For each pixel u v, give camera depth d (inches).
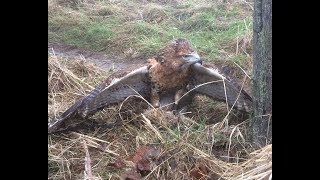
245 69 81.4
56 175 56.6
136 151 59.2
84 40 100.3
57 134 63.0
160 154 57.9
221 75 63.7
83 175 57.0
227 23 102.1
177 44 64.6
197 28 103.3
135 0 121.5
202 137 61.6
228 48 91.6
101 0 120.7
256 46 57.9
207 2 113.4
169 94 66.6
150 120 64.7
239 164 58.1
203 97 70.7
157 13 111.5
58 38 100.5
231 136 61.2
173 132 61.5
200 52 89.0
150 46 95.3
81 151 60.3
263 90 58.3
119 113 64.6
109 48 97.3
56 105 71.4
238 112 66.2
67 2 116.0
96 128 64.4
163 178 55.7
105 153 60.0
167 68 64.1
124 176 55.9
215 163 57.3
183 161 57.4
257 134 59.7
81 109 62.2
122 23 108.2
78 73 83.0
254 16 57.4
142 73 63.8
